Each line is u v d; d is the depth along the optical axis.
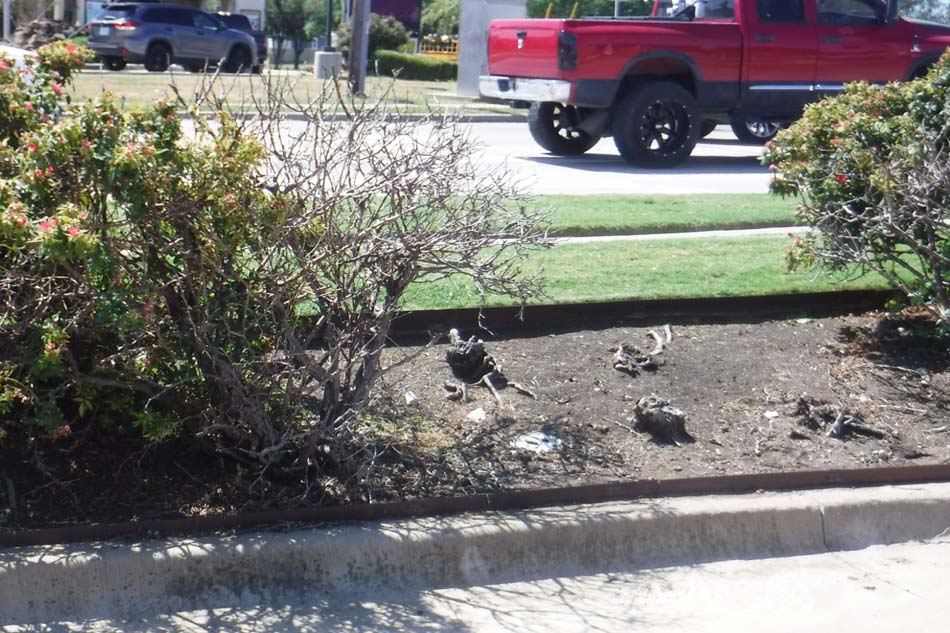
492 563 4.48
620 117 14.07
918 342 6.78
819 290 7.32
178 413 4.71
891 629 4.25
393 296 4.74
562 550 4.57
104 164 4.18
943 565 4.79
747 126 18.39
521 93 14.45
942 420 5.82
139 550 4.20
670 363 6.29
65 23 8.70
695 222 9.53
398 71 6.93
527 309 6.62
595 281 7.30
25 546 4.20
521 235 4.84
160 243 4.38
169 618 4.06
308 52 47.19
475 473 4.97
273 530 4.42
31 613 4.02
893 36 14.98
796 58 14.44
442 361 6.12
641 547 4.67
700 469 5.16
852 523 4.95
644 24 13.82
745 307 7.09
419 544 4.42
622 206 10.20
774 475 5.05
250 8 45.06
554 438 5.35
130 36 27.25
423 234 4.59
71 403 4.84
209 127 4.53
